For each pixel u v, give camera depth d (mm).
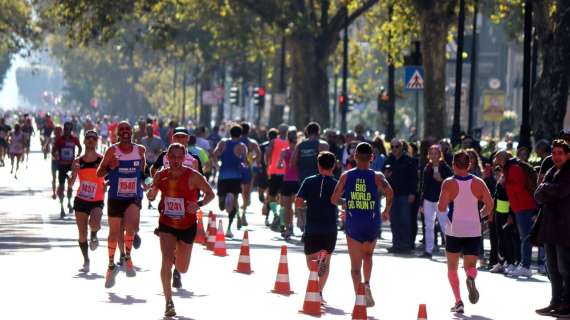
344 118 107625
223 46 152500
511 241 41094
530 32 56312
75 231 50000
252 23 131750
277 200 60750
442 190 31500
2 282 33844
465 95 120875
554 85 62750
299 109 117250
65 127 56938
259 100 137375
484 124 182000
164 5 122500
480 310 32031
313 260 30328
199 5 127938
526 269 40250
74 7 109750
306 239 30984
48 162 119688
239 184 51406
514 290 36656
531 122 64062
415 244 52062
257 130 95312
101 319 27875
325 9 113625
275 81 158750
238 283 35531
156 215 62531
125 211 34438
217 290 33812
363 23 153125
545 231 31828
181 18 126938
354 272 30828
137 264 39438
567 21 62156
